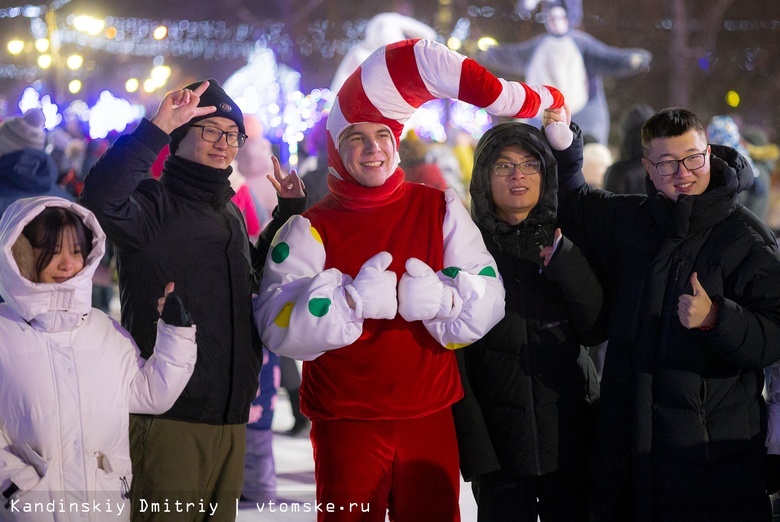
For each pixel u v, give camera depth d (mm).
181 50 24594
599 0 21484
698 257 3607
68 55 19734
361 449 3617
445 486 3672
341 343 3535
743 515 3555
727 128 8234
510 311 3832
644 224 3773
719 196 3557
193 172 3613
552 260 3721
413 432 3645
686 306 3400
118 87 24844
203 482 3584
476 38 21047
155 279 3551
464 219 3803
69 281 3180
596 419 3764
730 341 3424
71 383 3197
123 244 3494
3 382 3162
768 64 21484
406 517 3668
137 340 3568
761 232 3607
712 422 3561
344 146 3771
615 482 3652
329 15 23625
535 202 3922
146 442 3480
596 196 4000
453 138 13508
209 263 3607
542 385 3793
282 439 6609
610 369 3719
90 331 3295
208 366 3570
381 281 3518
